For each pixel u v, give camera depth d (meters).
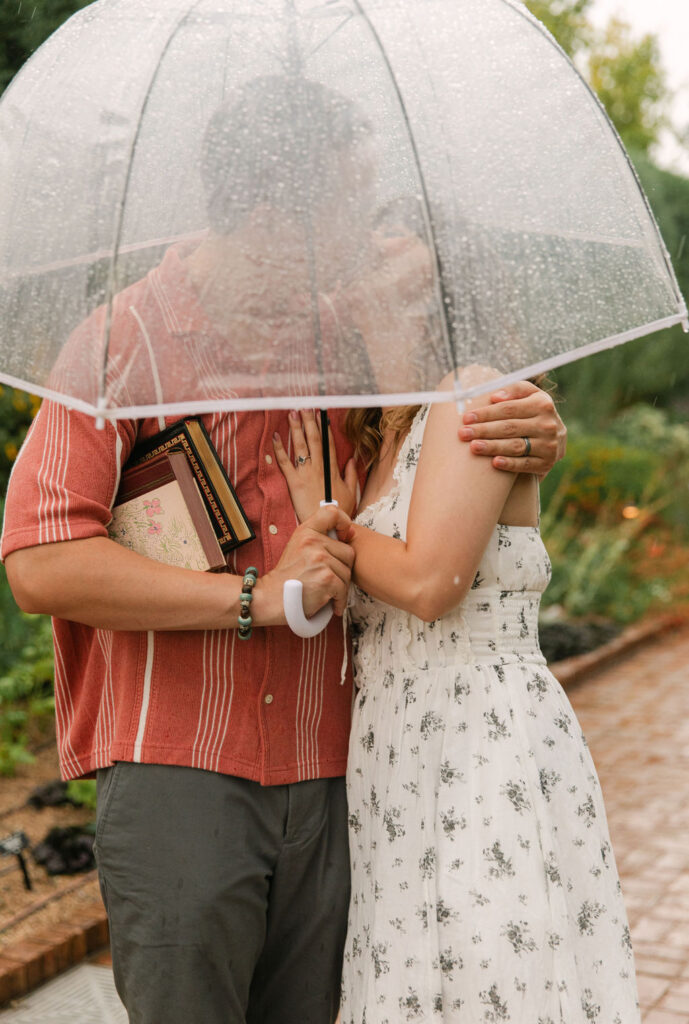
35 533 1.76
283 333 1.50
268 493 1.93
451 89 1.59
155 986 1.85
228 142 1.54
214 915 1.84
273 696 1.92
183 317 1.52
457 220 1.52
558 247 1.60
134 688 1.89
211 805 1.85
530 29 1.74
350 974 2.01
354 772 2.02
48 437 1.80
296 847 1.97
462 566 1.81
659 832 5.12
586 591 9.87
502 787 1.87
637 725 6.95
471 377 1.51
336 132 1.53
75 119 1.63
